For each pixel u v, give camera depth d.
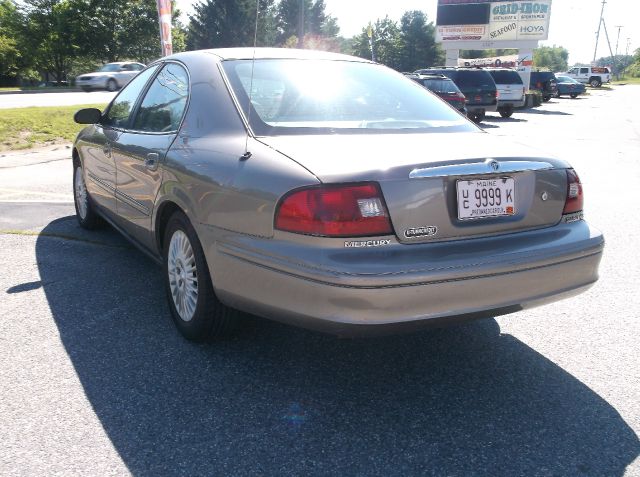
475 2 34.69
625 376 3.16
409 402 2.89
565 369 3.24
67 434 2.58
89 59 60.59
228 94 3.28
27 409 2.76
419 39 89.88
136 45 58.59
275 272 2.62
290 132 3.02
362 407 2.84
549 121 21.56
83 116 4.90
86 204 5.57
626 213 6.84
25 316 3.78
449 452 2.51
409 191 2.56
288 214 2.56
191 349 3.38
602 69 61.94
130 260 4.91
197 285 3.24
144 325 3.68
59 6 56.00
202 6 66.06
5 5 56.19
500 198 2.79
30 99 22.28
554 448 2.54
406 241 2.58
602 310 4.05
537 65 149.00
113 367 3.16
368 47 91.00
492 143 3.07
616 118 23.00
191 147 3.25
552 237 2.92
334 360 3.30
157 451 2.48
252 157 2.83
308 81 3.46
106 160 4.55
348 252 2.49
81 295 4.14
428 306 2.55
